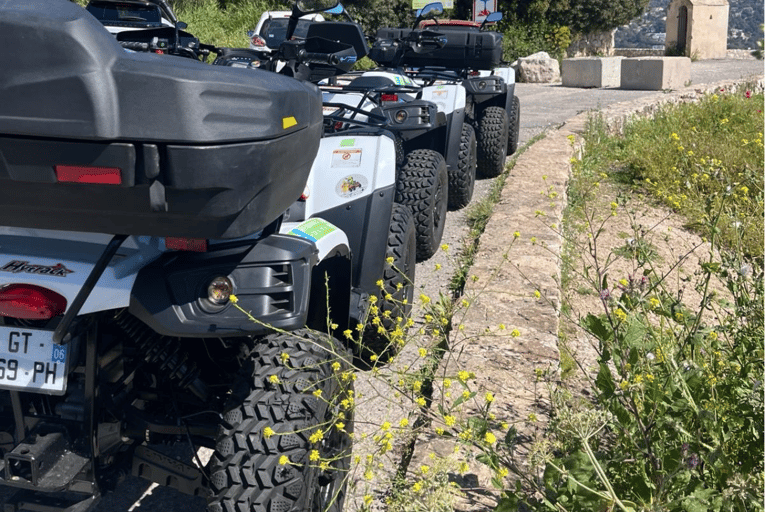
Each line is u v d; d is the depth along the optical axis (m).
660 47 46.56
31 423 2.56
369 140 4.24
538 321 4.45
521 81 27.78
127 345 2.74
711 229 4.16
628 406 2.78
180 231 2.21
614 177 9.24
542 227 6.35
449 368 3.88
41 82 1.96
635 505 2.51
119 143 2.02
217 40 23.06
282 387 2.49
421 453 3.20
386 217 4.12
